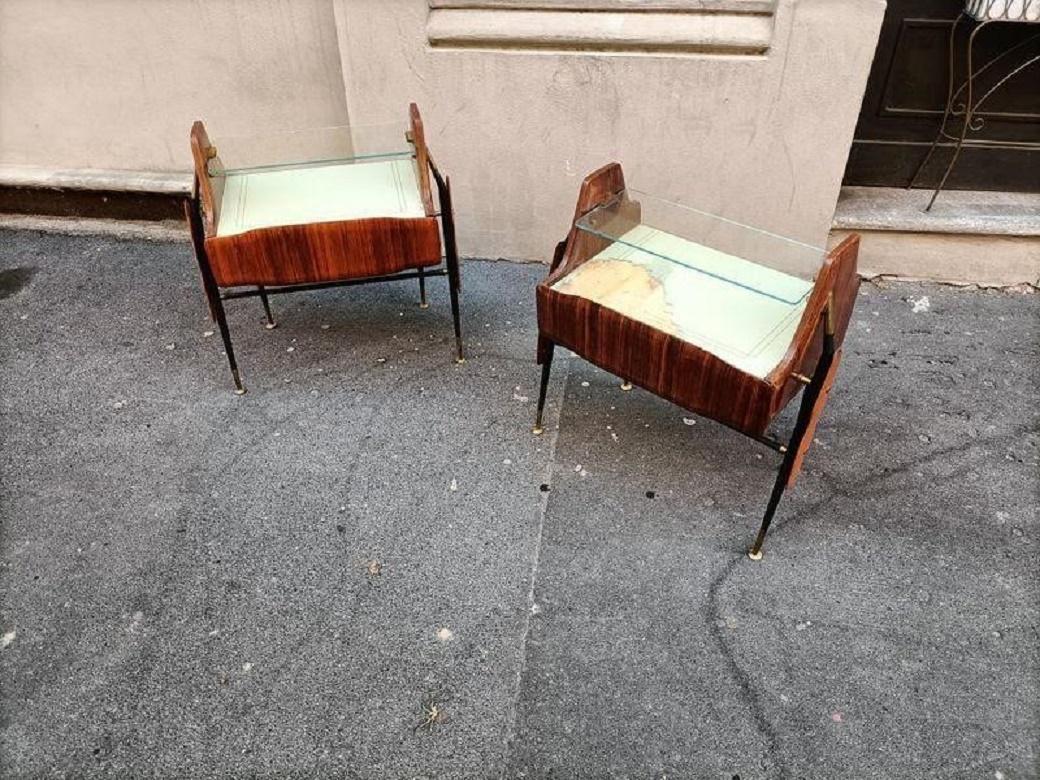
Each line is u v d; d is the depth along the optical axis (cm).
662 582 223
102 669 203
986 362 307
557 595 220
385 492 252
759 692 197
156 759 185
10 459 266
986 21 289
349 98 333
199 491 253
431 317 334
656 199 257
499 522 241
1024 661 204
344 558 231
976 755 184
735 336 209
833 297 185
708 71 300
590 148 330
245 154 295
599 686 198
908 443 270
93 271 371
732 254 244
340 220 251
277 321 332
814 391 195
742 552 232
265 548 234
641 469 259
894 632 210
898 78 329
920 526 240
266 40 341
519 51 311
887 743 187
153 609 217
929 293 346
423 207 263
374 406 287
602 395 290
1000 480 255
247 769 183
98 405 289
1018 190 352
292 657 205
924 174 353
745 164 321
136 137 383
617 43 302
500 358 310
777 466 260
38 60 362
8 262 376
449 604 218
